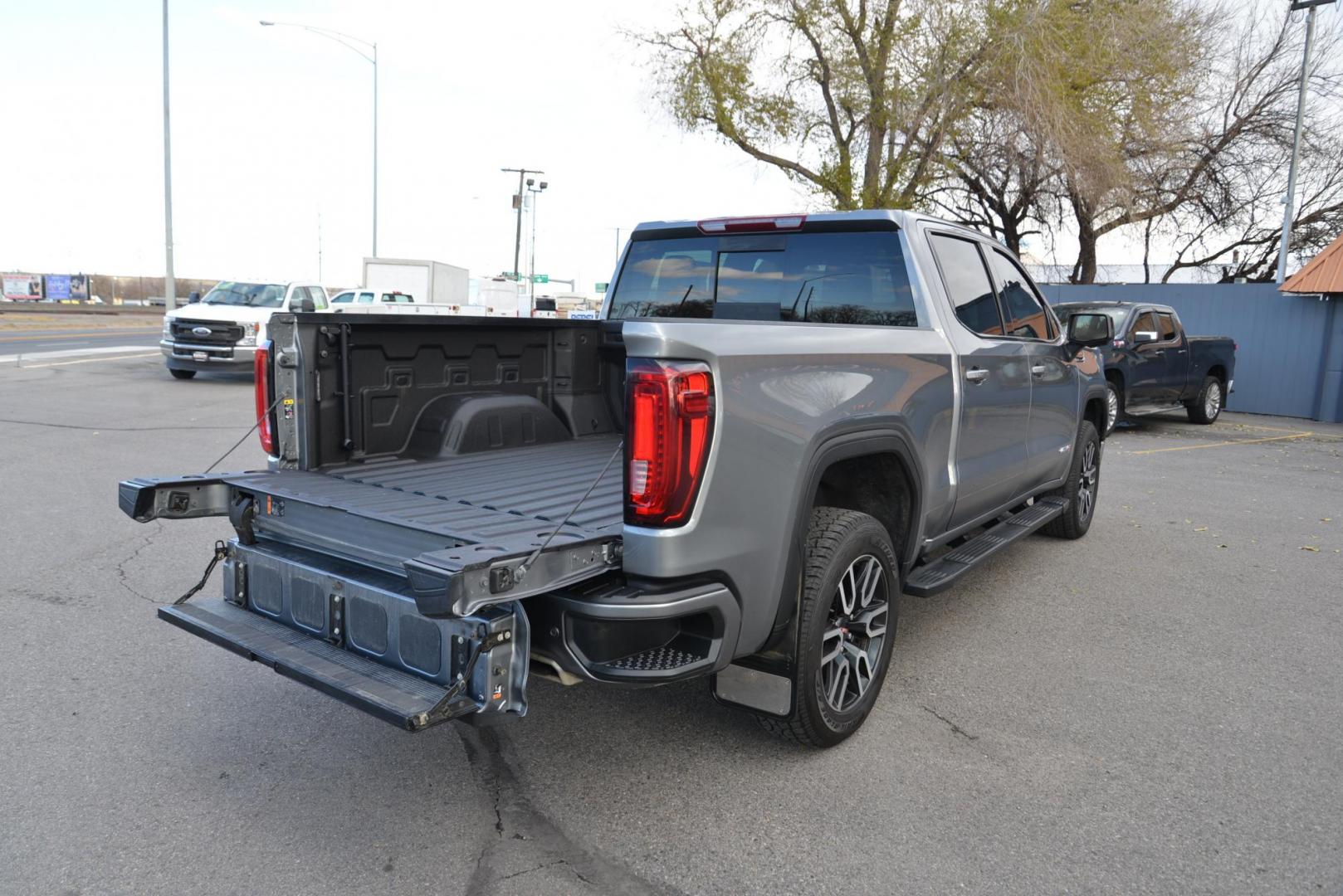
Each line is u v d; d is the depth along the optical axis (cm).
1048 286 2192
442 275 3397
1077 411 647
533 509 322
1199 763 362
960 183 2367
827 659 349
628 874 284
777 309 462
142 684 412
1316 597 589
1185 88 2028
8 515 691
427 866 285
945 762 359
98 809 312
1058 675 449
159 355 2288
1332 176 2577
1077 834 310
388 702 261
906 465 387
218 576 564
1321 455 1284
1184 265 2747
